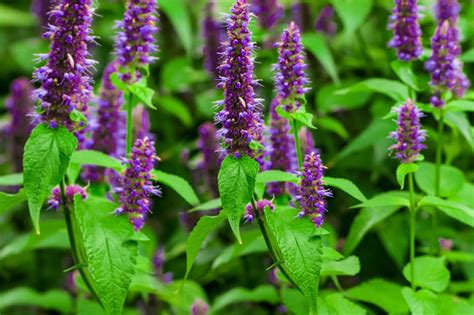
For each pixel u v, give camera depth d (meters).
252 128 1.25
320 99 1.70
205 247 1.61
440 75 1.43
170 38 1.91
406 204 1.36
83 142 1.43
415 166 1.32
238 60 1.24
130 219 1.28
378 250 1.66
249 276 1.60
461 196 1.49
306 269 1.24
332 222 1.65
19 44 2.07
